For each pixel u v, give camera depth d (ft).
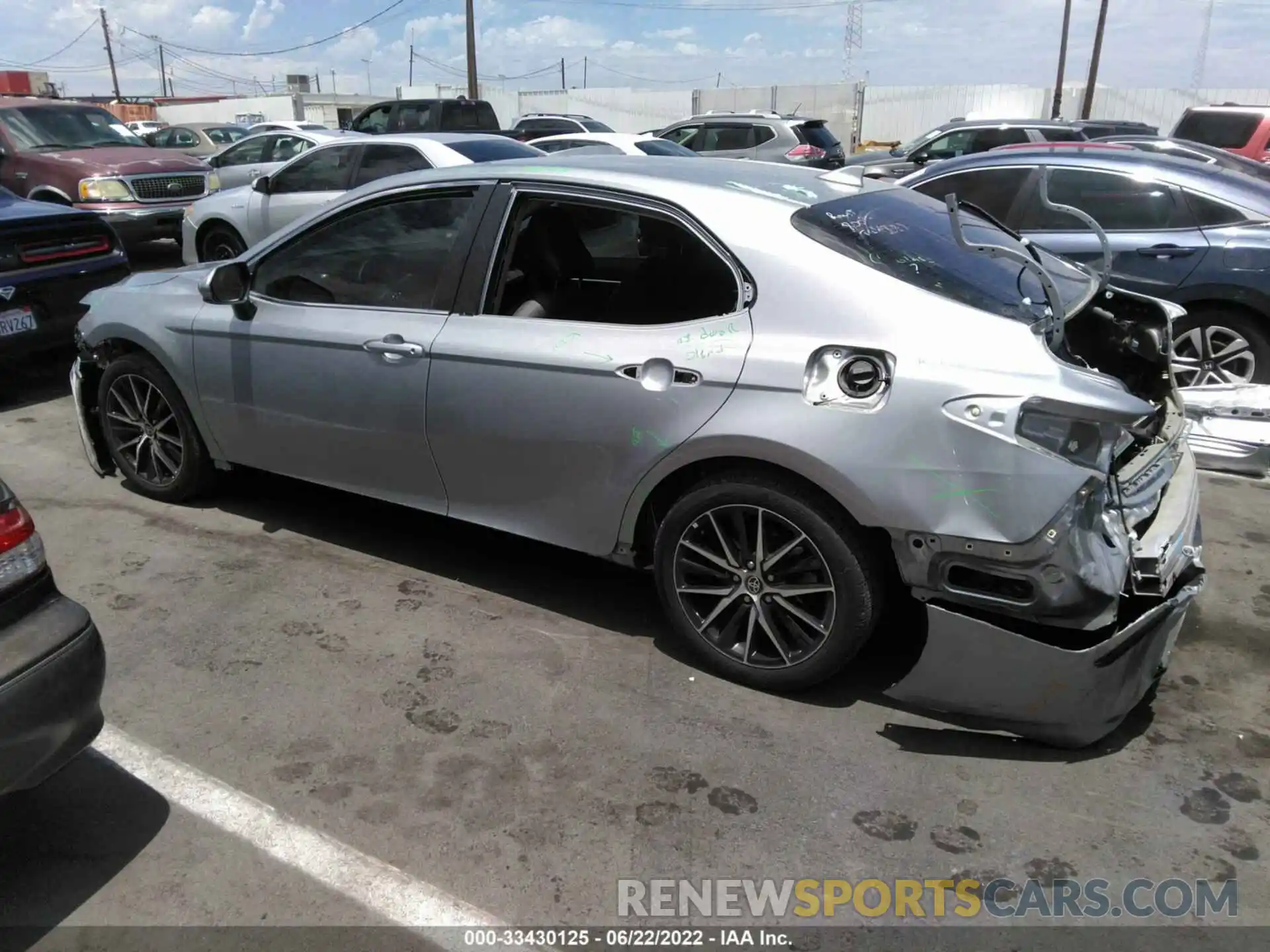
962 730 10.04
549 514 11.41
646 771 9.39
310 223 12.98
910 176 22.98
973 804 8.96
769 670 10.44
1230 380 19.26
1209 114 41.75
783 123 52.37
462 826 8.66
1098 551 8.73
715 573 10.52
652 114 114.62
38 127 37.27
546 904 7.86
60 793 9.12
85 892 7.98
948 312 9.22
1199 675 11.10
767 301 9.77
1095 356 12.15
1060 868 8.22
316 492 15.99
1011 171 20.86
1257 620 12.30
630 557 11.14
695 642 10.86
